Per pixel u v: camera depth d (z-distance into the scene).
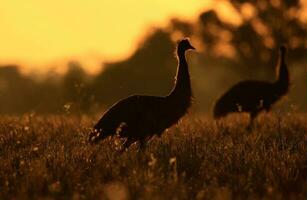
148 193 27.58
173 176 30.12
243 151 35.81
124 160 33.09
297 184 30.08
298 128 45.97
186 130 42.34
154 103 38.06
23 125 42.56
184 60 39.25
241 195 28.48
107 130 37.28
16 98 135.25
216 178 30.16
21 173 31.33
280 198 27.45
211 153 35.16
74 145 37.12
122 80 136.88
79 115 50.09
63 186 29.78
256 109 52.78
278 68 54.31
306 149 37.16
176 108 38.56
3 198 28.19
